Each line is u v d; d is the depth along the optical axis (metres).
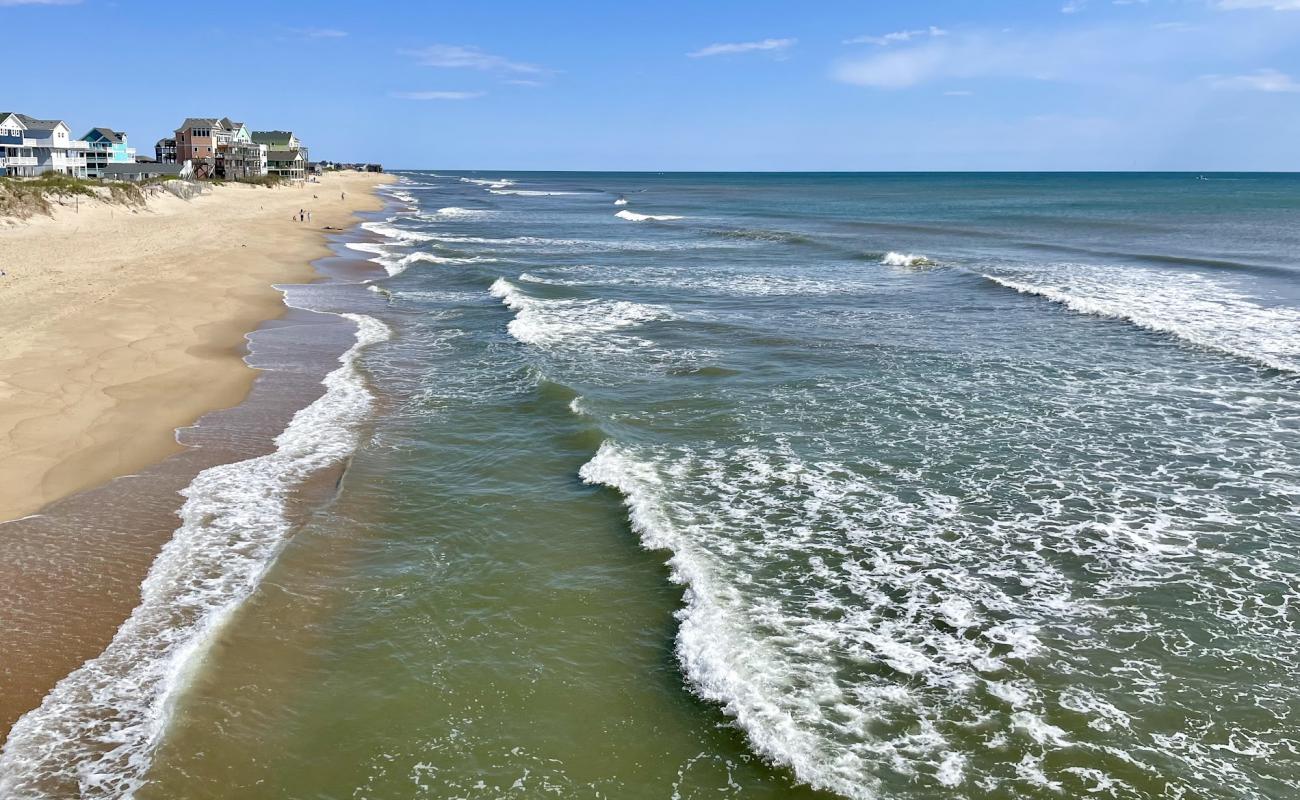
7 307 22.47
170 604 9.53
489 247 47.56
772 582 10.25
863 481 13.20
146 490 12.52
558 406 16.97
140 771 7.10
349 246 47.28
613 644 9.13
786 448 14.59
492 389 18.41
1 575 9.92
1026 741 7.59
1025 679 8.45
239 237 45.16
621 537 11.56
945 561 10.76
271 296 29.25
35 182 48.44
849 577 10.37
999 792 7.00
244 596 9.76
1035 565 10.65
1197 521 11.77
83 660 8.48
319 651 8.88
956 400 17.14
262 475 13.33
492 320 26.19
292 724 7.77
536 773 7.25
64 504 11.88
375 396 17.81
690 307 27.95
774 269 37.44
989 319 25.25
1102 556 10.85
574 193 140.75
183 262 33.50
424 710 8.02
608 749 7.55
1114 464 13.77
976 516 11.98
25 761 7.15
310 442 14.89
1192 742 7.57
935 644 9.03
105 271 29.61
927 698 8.16
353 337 23.39
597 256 42.88
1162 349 21.05
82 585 9.82
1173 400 16.98
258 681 8.34
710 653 8.82
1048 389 17.81
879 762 7.33
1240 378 18.41
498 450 14.73
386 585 10.23
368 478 13.43
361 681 8.42
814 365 20.05
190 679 8.24
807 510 12.18
